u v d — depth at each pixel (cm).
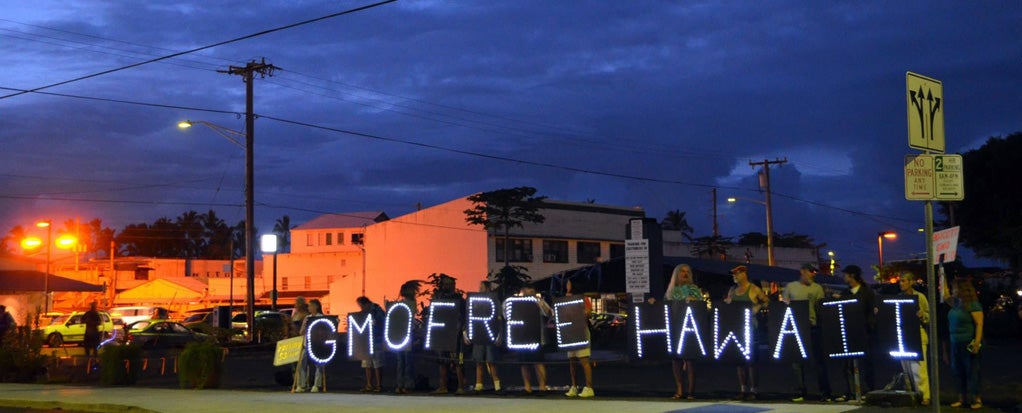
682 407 1284
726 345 1383
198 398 1642
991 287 4544
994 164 5103
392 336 1712
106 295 8169
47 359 2494
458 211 6469
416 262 6700
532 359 1814
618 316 3941
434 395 1628
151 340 4191
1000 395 1424
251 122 4003
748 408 1255
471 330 1611
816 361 1326
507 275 5525
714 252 8025
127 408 1518
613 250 6894
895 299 1270
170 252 14800
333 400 1543
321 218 9075
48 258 4797
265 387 1997
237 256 14575
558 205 6512
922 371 1266
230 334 4038
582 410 1287
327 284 8706
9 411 1620
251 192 4003
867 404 1266
